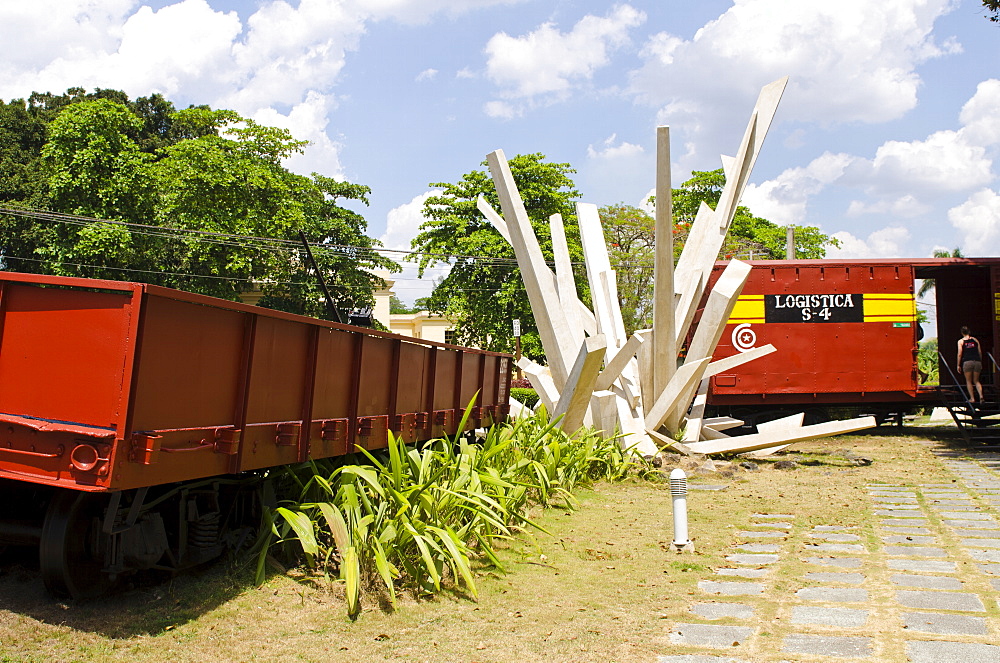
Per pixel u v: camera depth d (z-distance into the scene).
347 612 5.02
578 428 11.75
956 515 8.77
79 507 4.79
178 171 25.94
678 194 35.91
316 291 29.75
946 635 4.70
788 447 15.20
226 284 26.73
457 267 30.50
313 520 5.95
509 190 12.84
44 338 4.55
